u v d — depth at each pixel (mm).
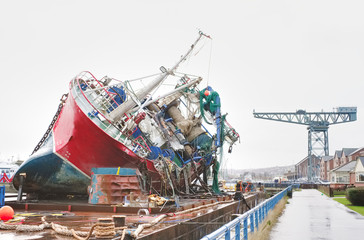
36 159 16984
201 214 12289
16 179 17438
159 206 12672
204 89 26141
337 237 15031
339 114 120062
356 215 24453
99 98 19469
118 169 14383
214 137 25641
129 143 19109
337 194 57594
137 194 13781
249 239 11945
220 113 25859
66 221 10047
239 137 27500
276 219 21875
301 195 56750
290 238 14727
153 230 8477
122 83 19922
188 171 22844
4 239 7230
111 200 13367
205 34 23000
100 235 7277
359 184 65500
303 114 121250
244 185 35969
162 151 22641
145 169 17906
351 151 113562
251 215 12367
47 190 17891
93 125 16625
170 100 25641
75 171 17344
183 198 19891
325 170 136500
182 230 10062
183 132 25062
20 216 10992
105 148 17062
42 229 8398
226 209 16344
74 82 18609
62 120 18141
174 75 22531
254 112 124250
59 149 17109
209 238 5953
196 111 26406
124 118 20156
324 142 120812
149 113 24000
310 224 19391
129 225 9078
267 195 46938
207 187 23156
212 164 25453
